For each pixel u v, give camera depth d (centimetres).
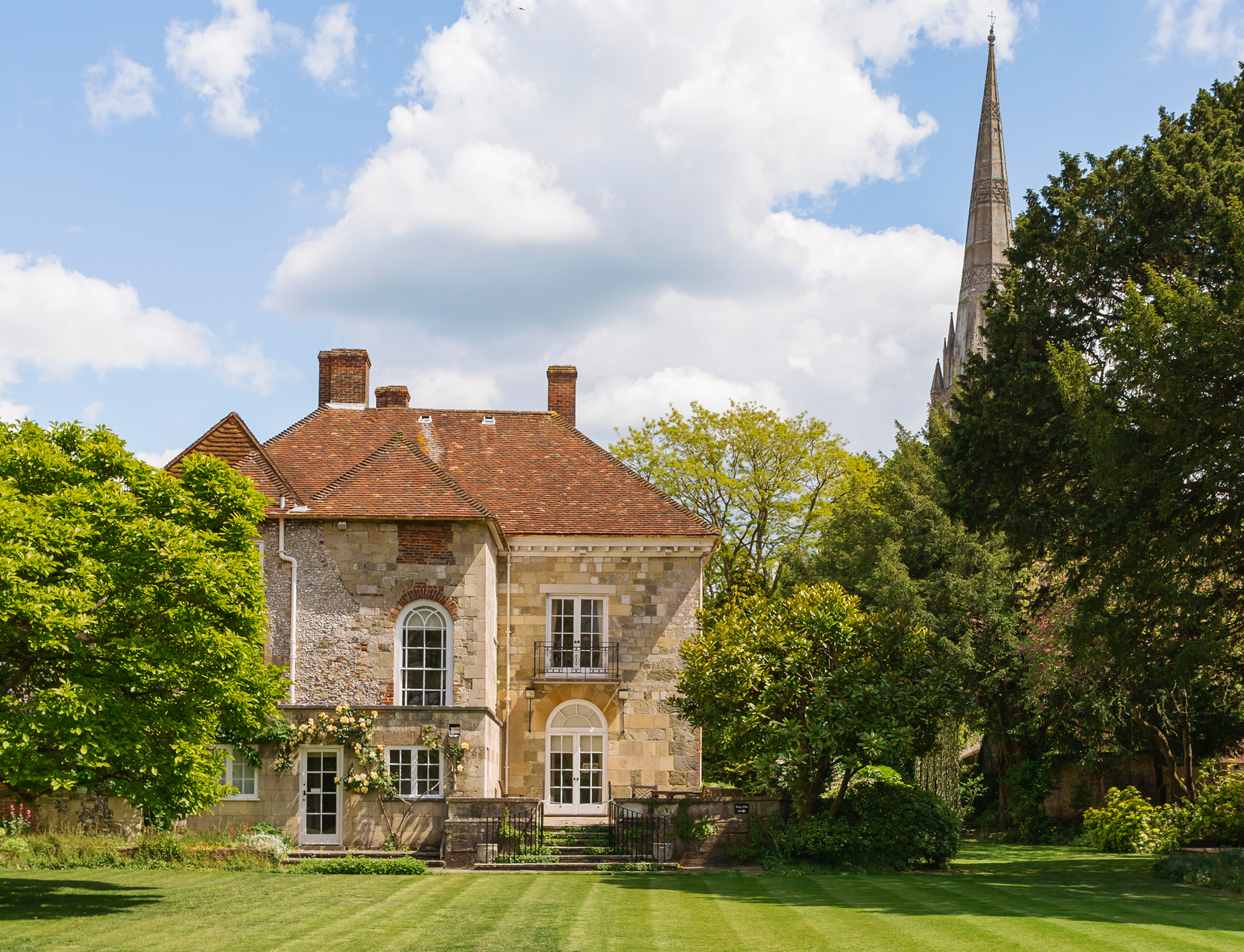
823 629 2327
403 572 2462
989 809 4009
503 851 2212
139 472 1702
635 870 2116
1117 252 2453
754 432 4566
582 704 2817
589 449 3191
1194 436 1942
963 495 2658
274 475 2511
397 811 2306
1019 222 2703
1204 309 1941
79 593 1432
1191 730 3067
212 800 1650
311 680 2409
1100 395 2112
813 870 2127
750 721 2233
